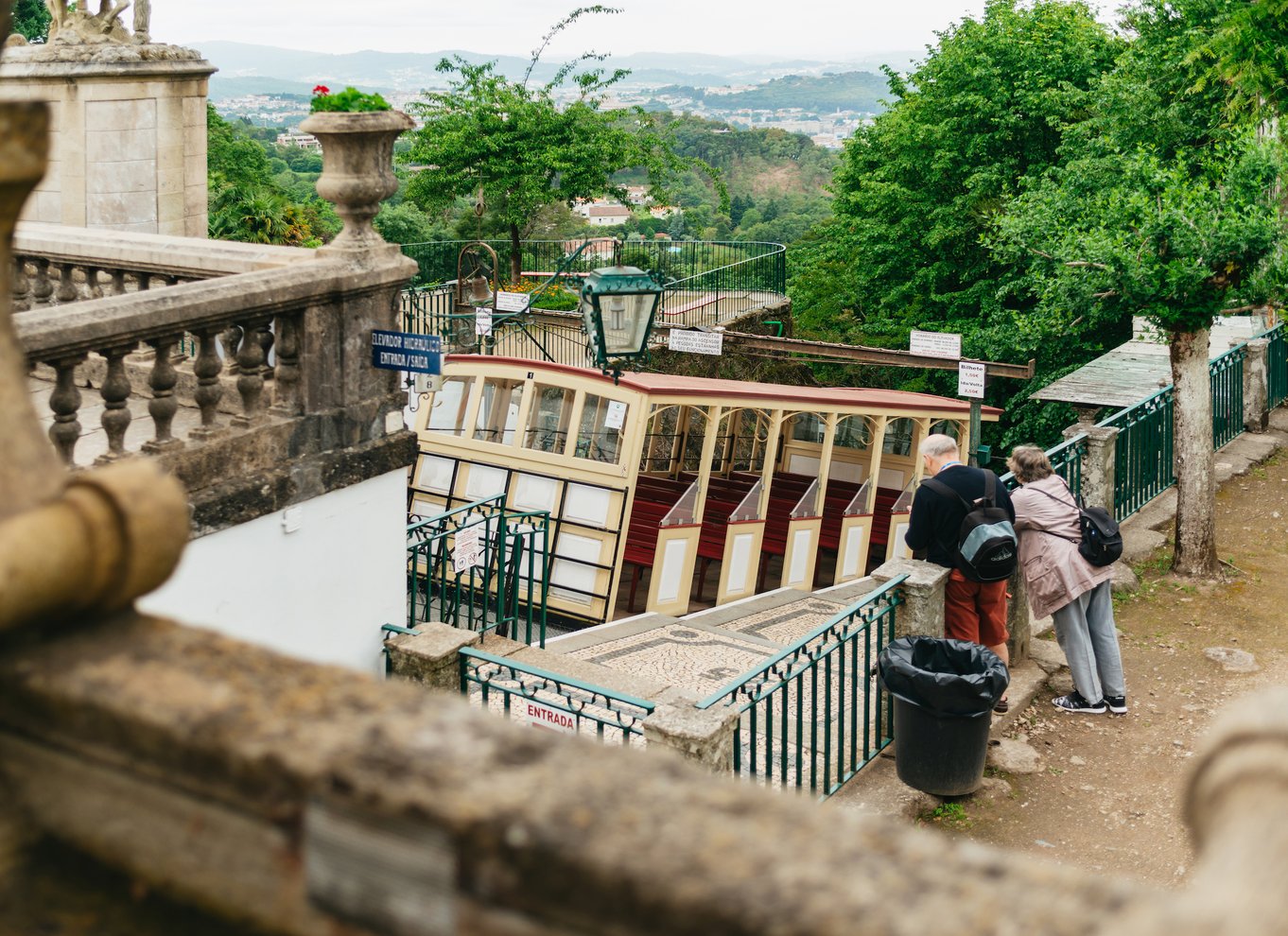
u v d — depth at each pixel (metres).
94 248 8.19
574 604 15.33
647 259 28.36
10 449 1.68
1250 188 10.47
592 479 15.20
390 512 7.83
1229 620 10.12
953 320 30.61
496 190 26.48
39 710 1.55
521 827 1.22
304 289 6.93
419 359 7.36
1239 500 13.12
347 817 1.34
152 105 12.15
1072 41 30.36
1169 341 10.97
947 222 30.45
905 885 1.13
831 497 19.33
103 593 1.62
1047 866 1.15
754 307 29.84
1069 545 8.40
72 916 1.56
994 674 7.11
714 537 17.02
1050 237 12.46
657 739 5.98
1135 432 12.41
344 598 7.54
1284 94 13.84
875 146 34.38
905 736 7.30
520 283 26.97
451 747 1.35
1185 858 6.80
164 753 1.46
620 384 15.10
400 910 1.31
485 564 10.30
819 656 7.01
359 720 1.41
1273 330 16.27
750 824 1.22
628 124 27.98
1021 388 28.25
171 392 6.43
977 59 30.23
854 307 35.59
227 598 6.73
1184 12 23.31
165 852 1.51
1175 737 8.20
